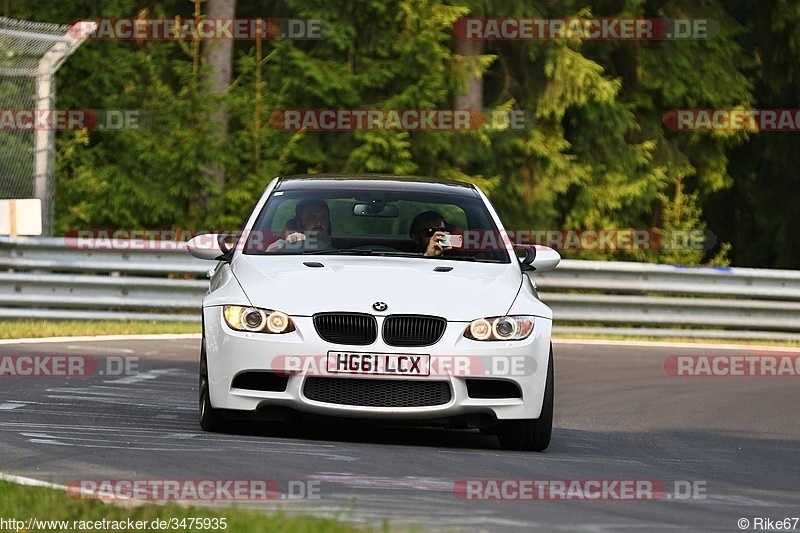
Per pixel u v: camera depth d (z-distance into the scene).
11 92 61.00
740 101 90.50
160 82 74.75
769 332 63.53
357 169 78.81
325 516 17.25
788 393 42.28
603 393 39.81
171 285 56.41
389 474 21.81
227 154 73.75
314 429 27.97
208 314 26.31
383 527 16.30
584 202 85.88
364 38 81.25
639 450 28.22
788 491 23.34
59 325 50.00
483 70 81.38
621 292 61.78
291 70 80.06
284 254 28.33
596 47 89.62
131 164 74.38
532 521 18.22
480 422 25.53
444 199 30.47
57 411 29.06
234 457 22.78
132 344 46.69
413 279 26.48
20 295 53.69
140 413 29.61
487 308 25.80
